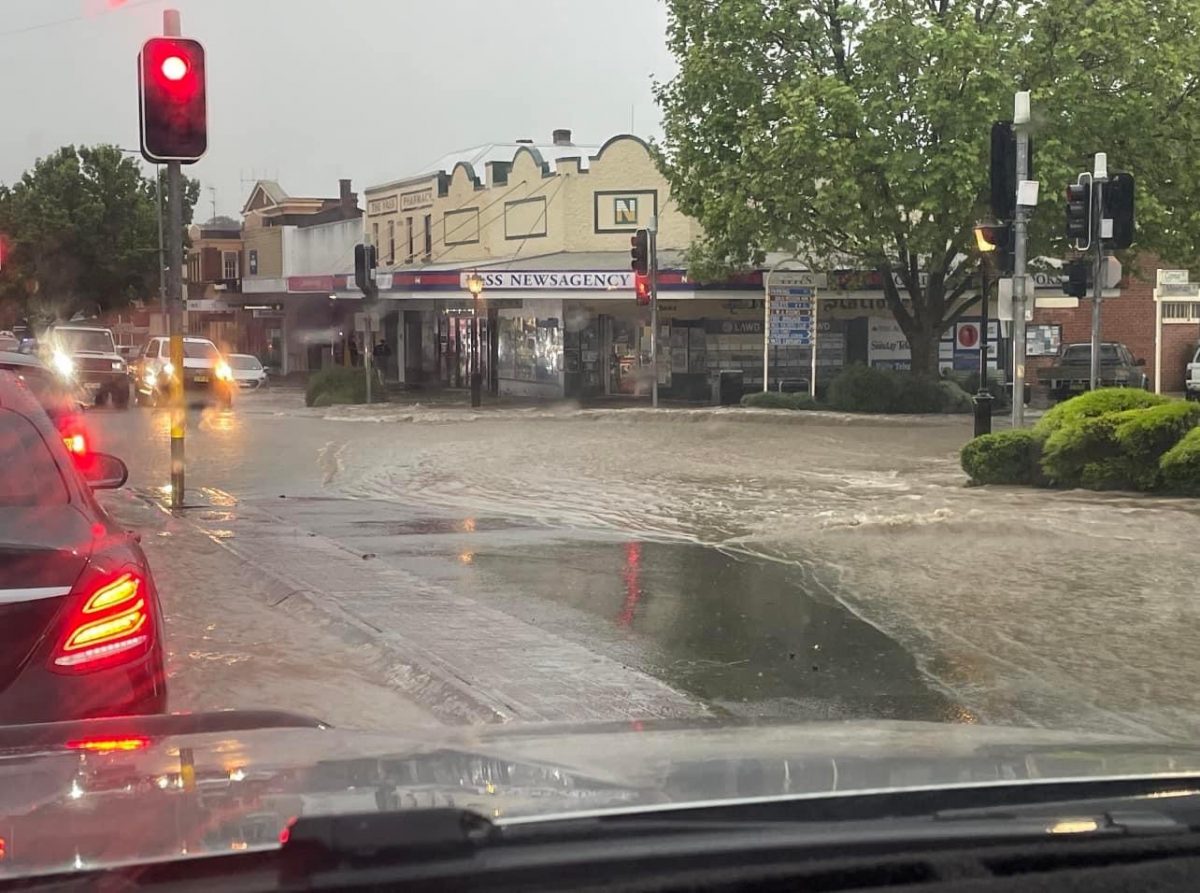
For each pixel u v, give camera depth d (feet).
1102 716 22.18
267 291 172.96
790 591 32.45
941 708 22.63
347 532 41.32
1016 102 58.23
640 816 6.55
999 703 22.95
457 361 149.07
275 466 63.41
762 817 6.66
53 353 104.06
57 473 17.21
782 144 91.25
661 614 29.94
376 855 5.82
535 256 131.85
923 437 79.56
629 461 65.00
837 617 29.60
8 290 216.54
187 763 8.69
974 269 101.55
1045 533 39.50
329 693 23.20
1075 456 48.62
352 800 7.11
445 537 40.47
